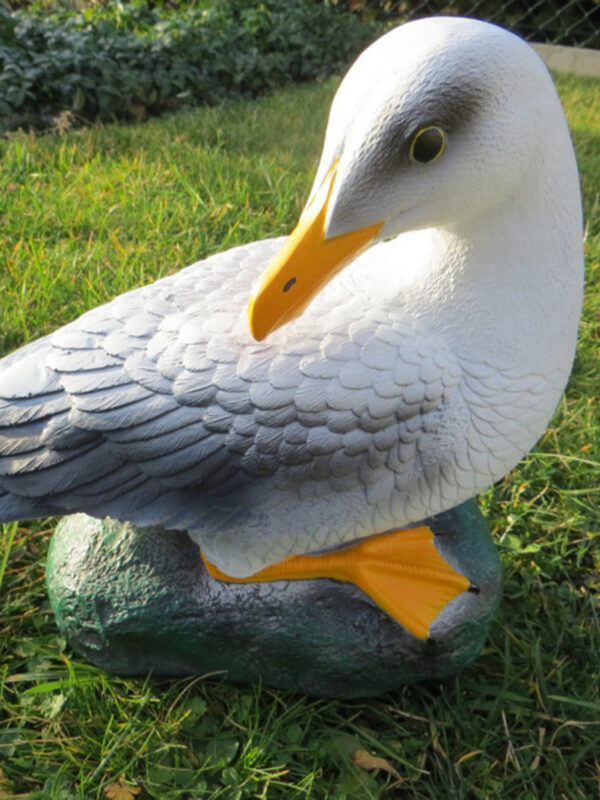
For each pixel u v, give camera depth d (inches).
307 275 14.1
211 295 16.6
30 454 16.1
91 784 18.0
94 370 15.8
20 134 44.9
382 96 13.3
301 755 18.8
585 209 40.1
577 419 27.6
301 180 40.6
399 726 19.2
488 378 15.7
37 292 29.8
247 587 18.7
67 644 20.6
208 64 55.6
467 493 17.0
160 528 19.3
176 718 19.1
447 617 19.1
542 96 14.1
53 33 51.2
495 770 18.8
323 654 18.7
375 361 15.1
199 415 15.3
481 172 14.0
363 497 16.0
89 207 36.6
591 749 19.1
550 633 21.3
